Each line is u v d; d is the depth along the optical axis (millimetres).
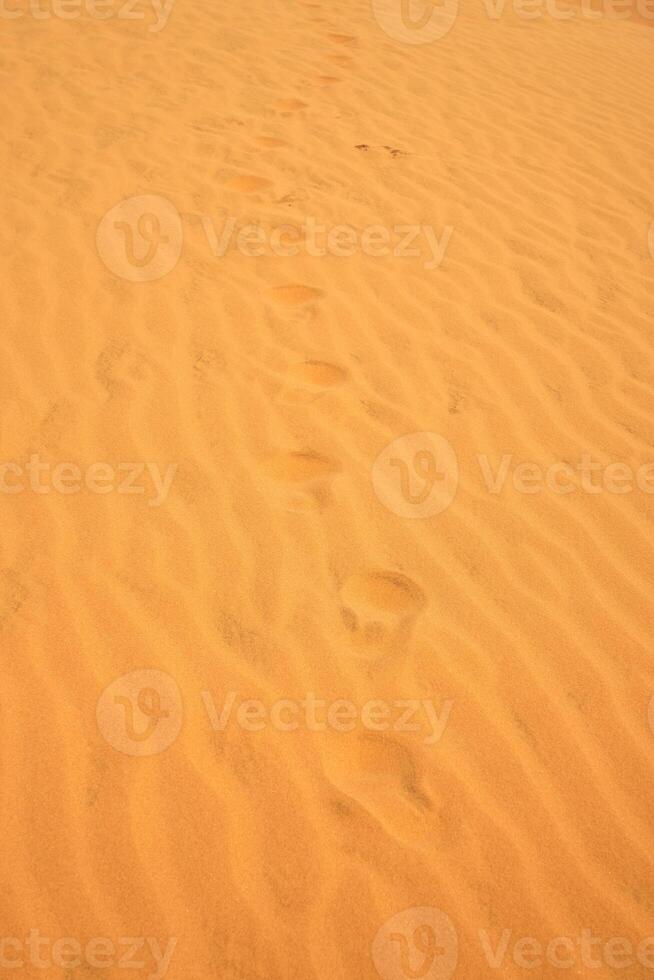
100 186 4754
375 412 3268
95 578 2543
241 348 3580
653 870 1961
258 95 6250
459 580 2611
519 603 2547
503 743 2186
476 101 6602
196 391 3305
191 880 1899
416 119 6125
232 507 2814
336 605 2516
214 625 2436
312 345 3635
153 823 1989
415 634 2443
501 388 3439
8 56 6461
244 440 3088
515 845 1989
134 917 1836
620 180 5477
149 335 3607
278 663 2348
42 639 2355
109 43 6906
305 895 1886
